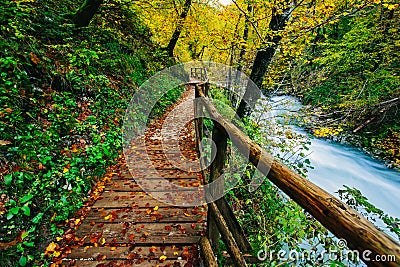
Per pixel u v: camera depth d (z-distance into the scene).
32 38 4.03
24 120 3.07
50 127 3.35
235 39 4.83
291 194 1.06
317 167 7.04
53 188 2.79
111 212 2.90
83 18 5.54
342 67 8.66
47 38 4.52
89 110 4.42
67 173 3.02
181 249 2.38
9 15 3.80
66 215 2.70
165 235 2.56
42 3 5.25
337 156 7.88
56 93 3.87
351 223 0.74
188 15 10.61
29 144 2.87
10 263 2.01
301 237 2.30
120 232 2.58
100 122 4.43
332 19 3.57
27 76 3.43
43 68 3.82
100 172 3.64
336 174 6.77
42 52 4.01
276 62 6.09
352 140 8.51
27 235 2.20
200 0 10.38
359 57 8.27
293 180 1.08
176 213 2.94
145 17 9.95
